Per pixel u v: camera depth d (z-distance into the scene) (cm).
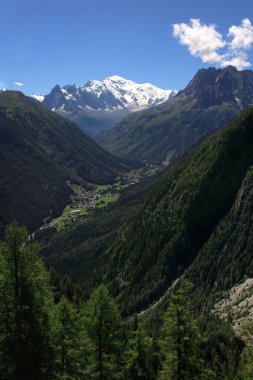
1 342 3381
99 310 4669
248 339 10006
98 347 4738
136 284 17925
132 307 16400
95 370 4741
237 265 15038
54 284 12962
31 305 3475
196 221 18438
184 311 4291
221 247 16412
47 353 3556
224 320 11881
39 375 3484
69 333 4962
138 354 5631
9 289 3478
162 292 16538
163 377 4306
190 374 4244
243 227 16412
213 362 8762
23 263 3506
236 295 13575
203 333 10081
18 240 3509
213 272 15650
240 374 5694
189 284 4534
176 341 4228
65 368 4819
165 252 17900
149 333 9900
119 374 5209
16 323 3388
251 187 17462
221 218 17950
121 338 6544
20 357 3378
